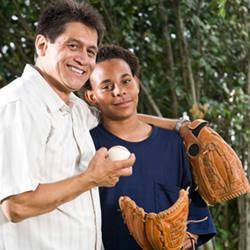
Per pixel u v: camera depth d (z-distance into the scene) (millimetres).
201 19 4121
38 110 1761
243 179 2262
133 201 2086
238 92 3963
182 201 2061
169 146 2250
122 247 2170
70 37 1817
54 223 1788
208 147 2246
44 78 1862
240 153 4137
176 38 4141
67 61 1817
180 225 2049
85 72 1864
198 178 2275
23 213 1657
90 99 2273
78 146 1905
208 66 4023
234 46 4262
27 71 1864
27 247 1770
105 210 2160
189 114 4066
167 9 4102
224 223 4242
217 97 4285
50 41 1837
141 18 4129
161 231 2010
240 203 3973
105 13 3936
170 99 4141
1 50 3936
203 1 4094
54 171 1785
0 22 3887
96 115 2242
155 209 2172
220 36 4223
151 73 4113
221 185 2242
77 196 1706
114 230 2166
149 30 4090
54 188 1661
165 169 2215
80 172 1887
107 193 2162
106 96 2186
